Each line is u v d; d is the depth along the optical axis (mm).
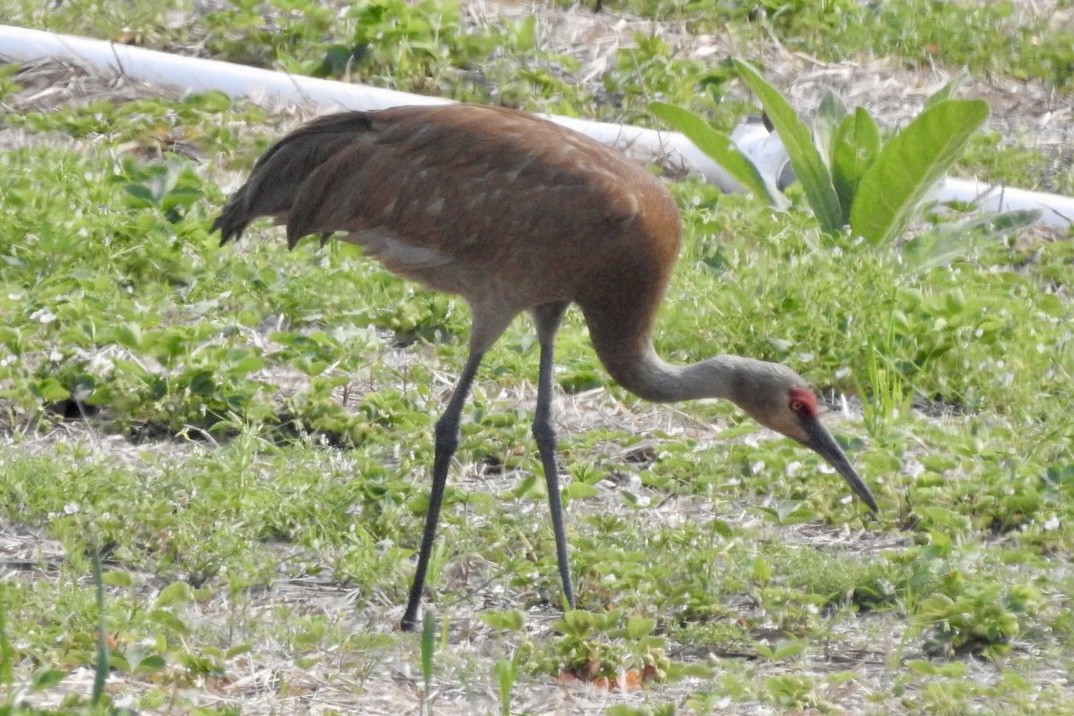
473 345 10430
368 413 11898
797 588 10211
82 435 11383
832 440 10867
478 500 10789
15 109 16391
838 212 15297
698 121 15430
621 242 10289
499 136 10258
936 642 9711
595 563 10094
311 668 8820
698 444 12172
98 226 13625
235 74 17172
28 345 12008
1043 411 12945
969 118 13922
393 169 10250
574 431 12352
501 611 9633
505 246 10203
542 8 20281
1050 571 10625
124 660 8289
